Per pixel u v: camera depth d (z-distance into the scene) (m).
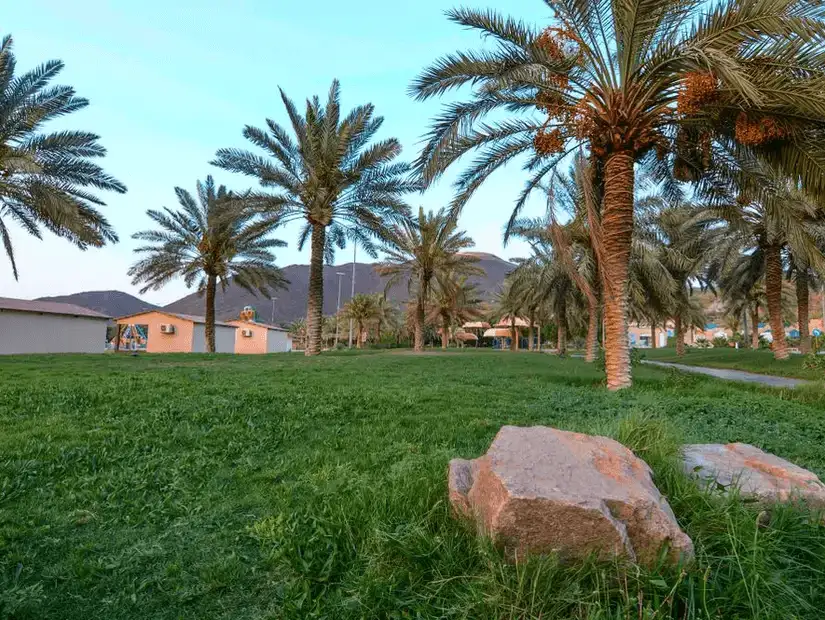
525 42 9.66
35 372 11.41
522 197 13.28
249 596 2.36
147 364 15.28
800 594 2.17
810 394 10.61
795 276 27.23
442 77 9.77
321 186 20.58
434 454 4.45
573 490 2.35
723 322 75.44
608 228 10.76
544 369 16.69
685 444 4.19
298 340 77.81
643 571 2.12
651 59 9.11
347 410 6.96
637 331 93.94
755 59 8.09
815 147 8.31
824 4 7.08
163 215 26.61
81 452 4.43
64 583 2.43
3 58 15.98
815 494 2.89
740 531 2.42
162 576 2.50
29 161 14.91
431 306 48.81
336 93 20.14
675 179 12.20
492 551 2.26
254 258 28.47
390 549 2.52
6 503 3.35
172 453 4.61
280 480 3.96
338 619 2.12
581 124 10.14
